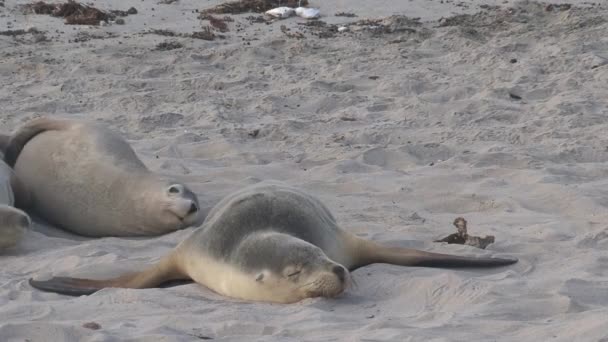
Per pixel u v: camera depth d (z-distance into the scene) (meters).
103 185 18.95
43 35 39.78
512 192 20.81
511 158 23.58
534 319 12.84
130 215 18.58
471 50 36.75
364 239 16.03
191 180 21.97
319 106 30.45
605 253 16.14
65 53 37.12
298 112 29.91
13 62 35.53
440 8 44.41
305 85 32.34
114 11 43.75
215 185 21.36
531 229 17.86
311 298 13.84
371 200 20.38
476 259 15.59
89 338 12.11
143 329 12.56
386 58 36.31
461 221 16.94
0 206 17.19
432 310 13.36
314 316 13.02
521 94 31.03
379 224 18.38
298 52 37.47
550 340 11.71
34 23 41.94
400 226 18.23
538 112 28.77
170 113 28.94
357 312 13.42
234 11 44.22
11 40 39.06
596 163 23.48
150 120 28.47
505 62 34.84
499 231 17.78
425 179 21.89
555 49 36.03
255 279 14.02
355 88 32.59
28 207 19.81
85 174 19.17
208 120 28.53
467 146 25.36
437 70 34.56
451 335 12.02
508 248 16.59
